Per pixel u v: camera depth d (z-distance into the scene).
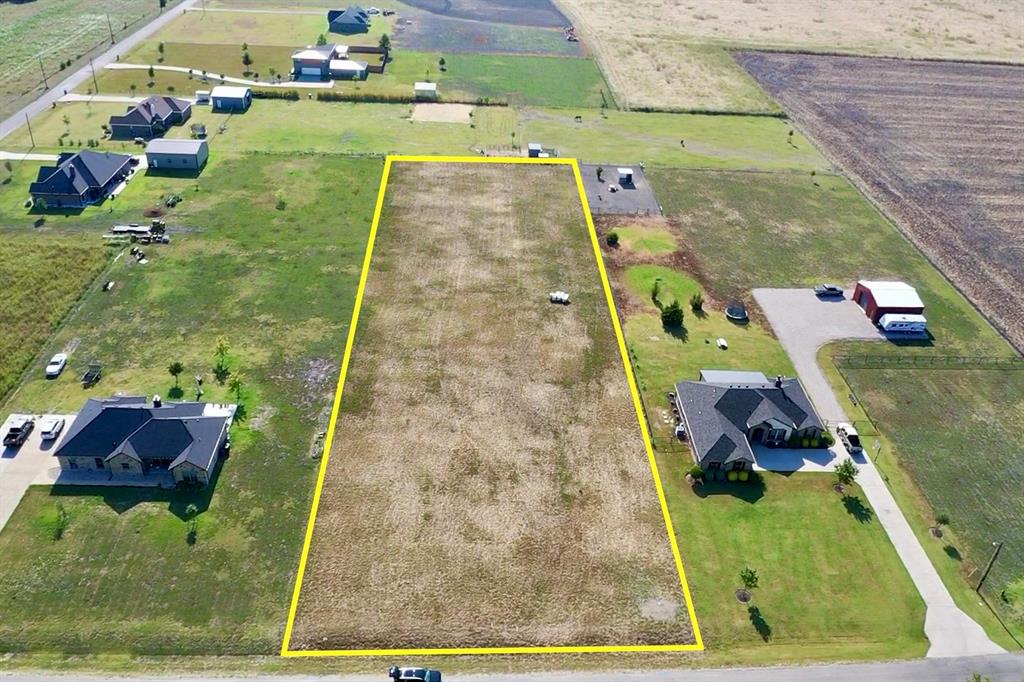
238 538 49.94
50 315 68.94
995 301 78.69
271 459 55.75
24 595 45.75
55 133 103.19
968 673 43.59
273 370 64.12
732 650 44.69
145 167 95.81
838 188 100.88
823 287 78.12
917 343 71.56
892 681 43.00
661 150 109.50
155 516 51.00
